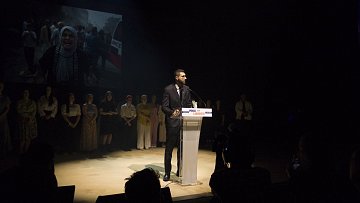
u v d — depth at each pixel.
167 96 4.76
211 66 11.08
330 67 11.00
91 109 8.06
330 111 11.11
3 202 2.00
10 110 8.39
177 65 10.73
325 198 1.71
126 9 9.81
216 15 10.81
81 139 7.98
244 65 11.38
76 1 8.95
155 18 10.28
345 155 7.32
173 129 4.79
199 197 4.10
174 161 6.94
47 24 8.50
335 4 10.49
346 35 10.52
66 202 2.30
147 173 1.53
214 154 8.01
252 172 2.14
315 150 1.80
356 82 10.76
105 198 2.22
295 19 10.95
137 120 8.91
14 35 8.13
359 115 10.98
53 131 8.02
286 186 1.87
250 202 2.02
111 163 6.60
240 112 9.84
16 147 8.11
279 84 11.54
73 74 8.86
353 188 1.75
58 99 8.86
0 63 8.02
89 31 9.06
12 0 8.08
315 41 10.94
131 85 10.11
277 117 11.57
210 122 9.92
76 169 5.93
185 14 10.55
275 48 11.30
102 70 9.30
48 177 2.15
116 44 9.50
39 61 8.44
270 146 9.44
